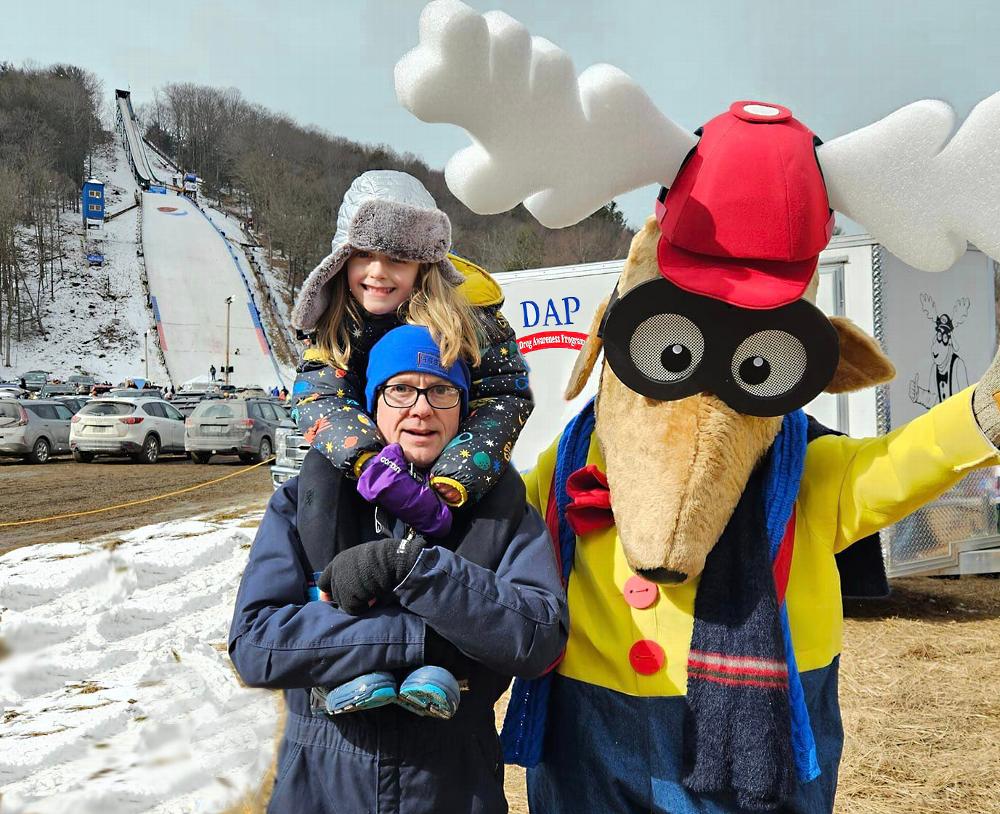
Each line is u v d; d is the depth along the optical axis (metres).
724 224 1.78
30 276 95.62
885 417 6.37
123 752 3.91
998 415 1.70
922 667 5.52
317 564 1.84
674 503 1.79
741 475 1.86
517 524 1.89
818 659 1.95
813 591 1.97
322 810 1.77
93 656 5.38
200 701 4.55
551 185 1.89
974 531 7.15
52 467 19.25
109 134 151.25
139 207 121.44
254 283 106.69
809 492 2.00
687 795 1.89
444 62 1.68
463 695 1.81
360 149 158.88
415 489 1.78
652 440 1.85
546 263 58.03
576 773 2.04
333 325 2.02
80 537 10.03
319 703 1.79
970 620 6.78
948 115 1.72
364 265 1.95
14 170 108.50
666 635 1.95
